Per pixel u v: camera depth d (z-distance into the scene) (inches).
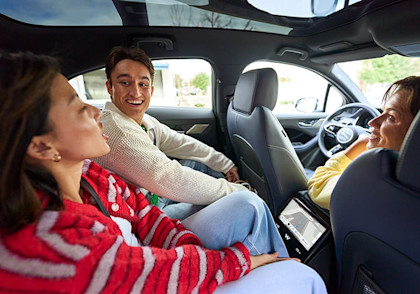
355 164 21.5
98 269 14.4
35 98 13.2
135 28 61.1
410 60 61.0
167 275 18.5
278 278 24.3
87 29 58.4
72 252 13.2
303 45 74.6
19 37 54.1
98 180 25.7
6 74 12.6
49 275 12.2
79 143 17.6
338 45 67.6
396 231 19.4
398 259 20.8
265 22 64.4
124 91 39.3
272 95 42.7
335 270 39.0
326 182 38.4
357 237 25.5
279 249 31.6
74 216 15.2
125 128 33.3
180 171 34.8
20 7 49.8
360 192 21.6
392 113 29.1
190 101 84.0
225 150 83.6
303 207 42.9
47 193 15.4
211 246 28.3
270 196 48.8
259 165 47.1
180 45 66.9
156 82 81.8
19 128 12.7
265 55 75.1
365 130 58.7
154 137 50.2
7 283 11.4
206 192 36.5
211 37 67.5
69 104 16.3
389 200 18.7
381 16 47.5
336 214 26.7
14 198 12.5
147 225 30.5
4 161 12.3
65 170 18.4
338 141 62.8
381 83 72.9
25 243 12.1
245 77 45.9
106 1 52.8
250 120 43.7
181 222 33.5
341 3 52.5
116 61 38.6
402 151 16.5
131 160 32.1
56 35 57.0
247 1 55.9
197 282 20.4
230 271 22.7
